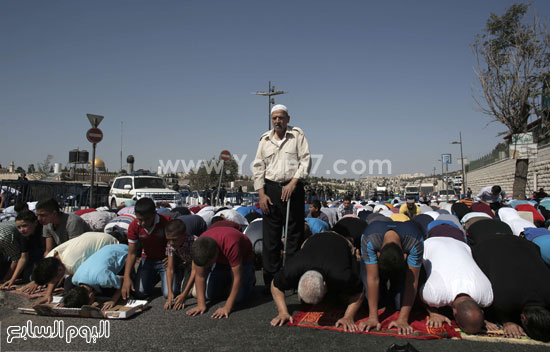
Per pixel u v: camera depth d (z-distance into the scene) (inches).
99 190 441.7
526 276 128.8
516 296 125.7
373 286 135.9
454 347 116.8
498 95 542.9
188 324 139.5
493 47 541.3
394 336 125.7
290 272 136.0
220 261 167.0
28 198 352.2
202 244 143.3
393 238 130.3
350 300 138.3
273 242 177.8
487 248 149.2
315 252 136.9
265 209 176.1
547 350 113.9
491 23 540.4
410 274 134.3
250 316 148.6
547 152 722.2
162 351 115.7
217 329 133.9
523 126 541.0
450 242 156.3
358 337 125.2
